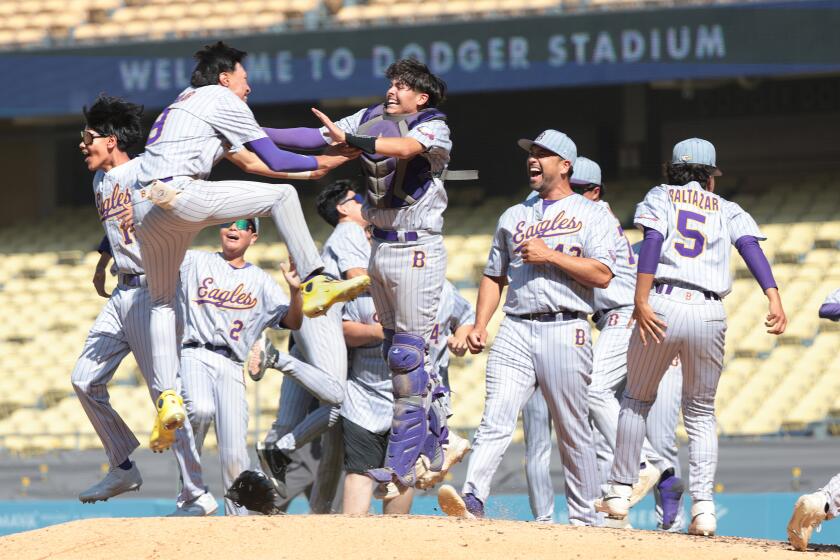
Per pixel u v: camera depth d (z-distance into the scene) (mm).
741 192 70812
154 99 58469
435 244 20344
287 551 17062
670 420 27094
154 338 21453
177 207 19453
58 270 66750
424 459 20875
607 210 23422
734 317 55000
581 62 54312
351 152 20203
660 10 53406
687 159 22016
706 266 21172
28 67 59438
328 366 25422
